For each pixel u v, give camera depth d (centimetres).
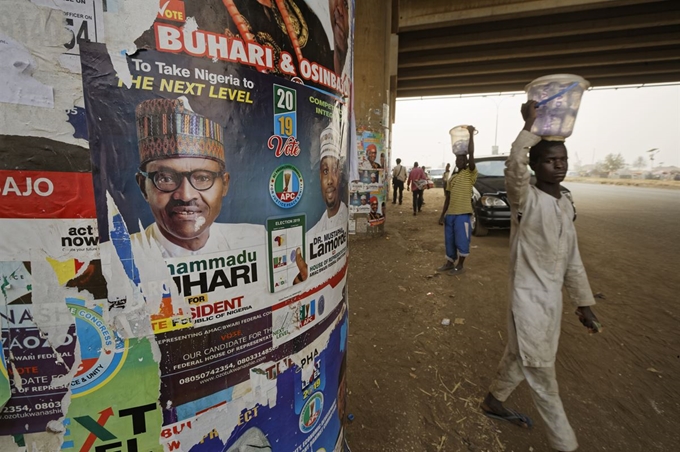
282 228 113
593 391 278
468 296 462
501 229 841
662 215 1168
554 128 203
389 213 1264
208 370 99
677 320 393
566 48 1878
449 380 289
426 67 2375
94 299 84
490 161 931
